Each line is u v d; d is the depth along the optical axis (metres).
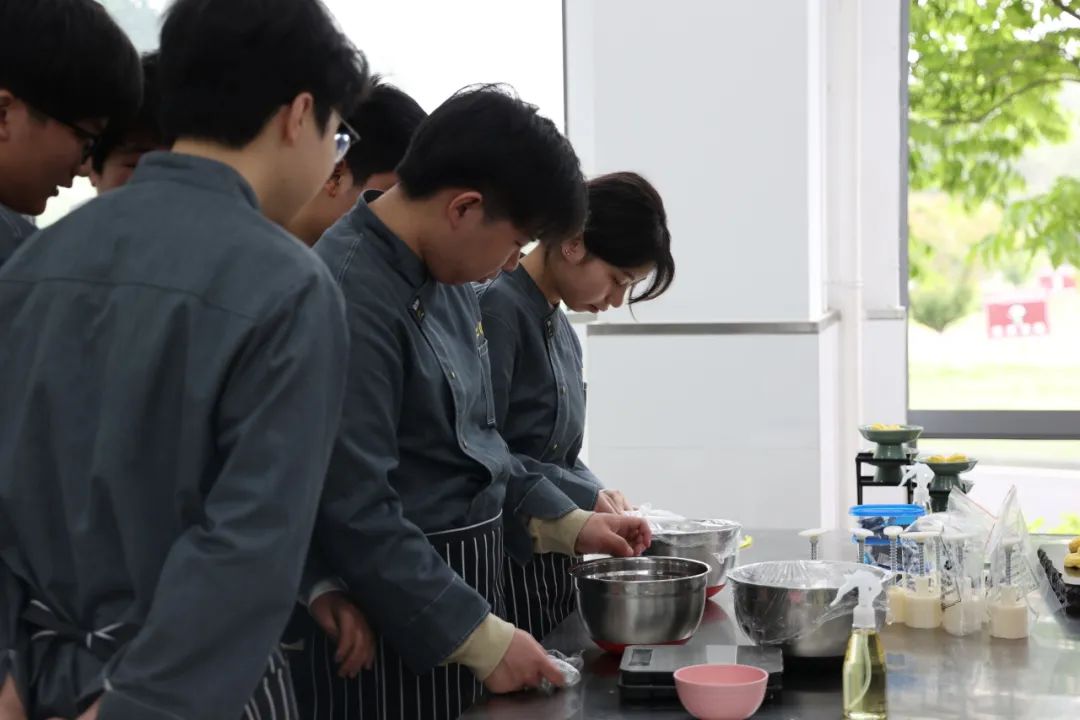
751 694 1.52
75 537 1.25
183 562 1.17
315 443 1.23
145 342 1.23
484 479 1.99
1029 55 4.74
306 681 1.89
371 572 1.69
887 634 1.96
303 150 1.35
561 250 2.34
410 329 1.84
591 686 1.72
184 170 1.30
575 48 4.47
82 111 1.48
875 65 4.80
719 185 4.11
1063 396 4.84
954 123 4.86
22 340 1.29
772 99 4.04
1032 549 2.10
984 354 4.92
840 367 4.75
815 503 4.08
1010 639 1.92
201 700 1.16
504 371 2.33
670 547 2.19
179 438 1.23
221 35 1.29
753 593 1.76
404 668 1.88
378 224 1.83
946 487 2.54
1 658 1.28
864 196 4.87
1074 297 4.79
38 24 1.43
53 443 1.26
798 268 4.07
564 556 2.45
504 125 1.74
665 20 4.10
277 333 1.22
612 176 2.34
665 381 4.16
